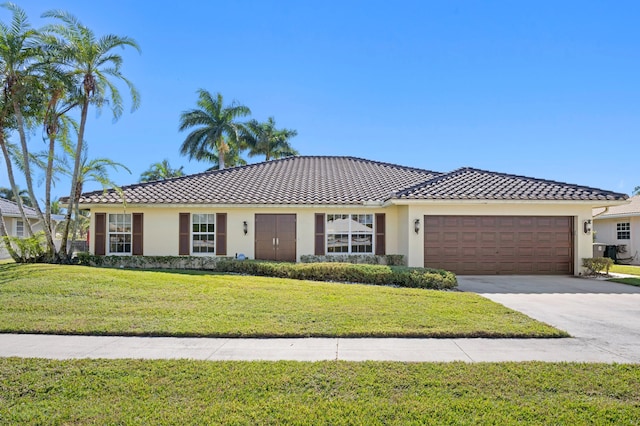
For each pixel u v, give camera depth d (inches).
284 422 154.2
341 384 189.2
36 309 330.6
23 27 619.8
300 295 389.1
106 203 670.5
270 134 1697.8
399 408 164.9
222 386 186.4
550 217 628.7
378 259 655.1
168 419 155.8
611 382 191.5
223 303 354.3
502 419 156.0
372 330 278.2
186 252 693.9
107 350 241.0
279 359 225.5
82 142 652.7
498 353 237.5
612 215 991.0
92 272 490.9
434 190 626.8
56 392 180.9
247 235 696.4
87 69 638.5
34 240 638.5
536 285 524.1
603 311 361.4
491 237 625.6
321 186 760.3
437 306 351.3
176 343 255.8
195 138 1432.1
